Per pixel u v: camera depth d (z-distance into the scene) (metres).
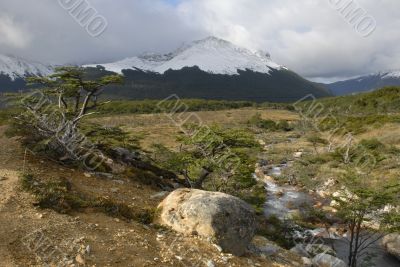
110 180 20.44
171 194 15.34
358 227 19.38
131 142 40.09
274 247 16.94
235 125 104.81
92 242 11.59
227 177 24.42
